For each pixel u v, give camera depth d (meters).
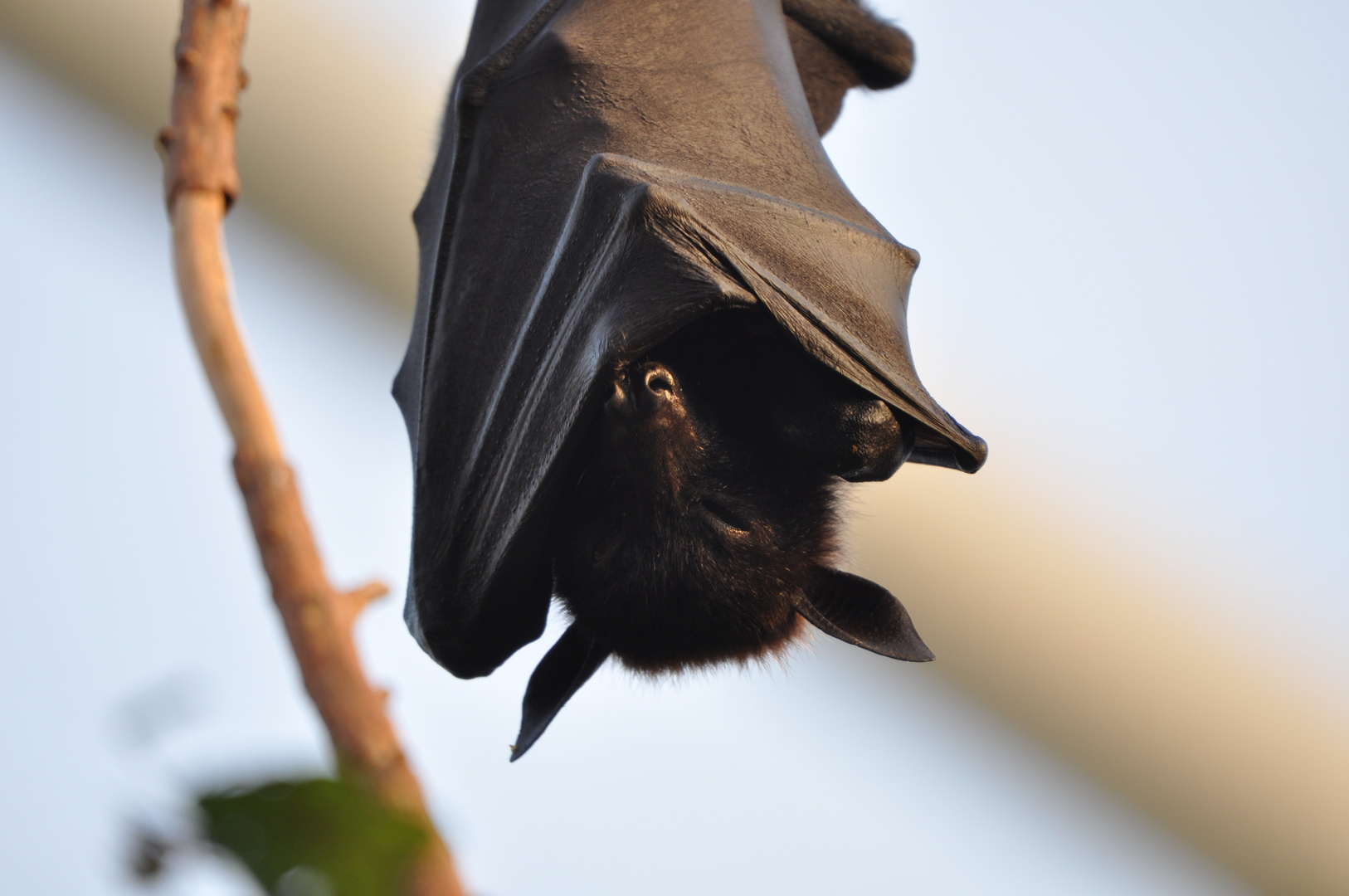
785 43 8.78
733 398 7.40
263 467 2.52
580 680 7.34
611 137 7.57
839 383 6.96
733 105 7.89
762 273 6.65
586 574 7.53
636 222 6.55
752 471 7.43
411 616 7.66
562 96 7.82
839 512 7.92
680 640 7.46
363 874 1.23
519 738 7.19
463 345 7.66
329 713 2.09
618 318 6.41
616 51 7.95
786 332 6.55
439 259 7.88
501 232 7.68
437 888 1.42
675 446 7.18
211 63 3.42
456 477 7.48
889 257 7.55
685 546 7.31
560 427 6.61
